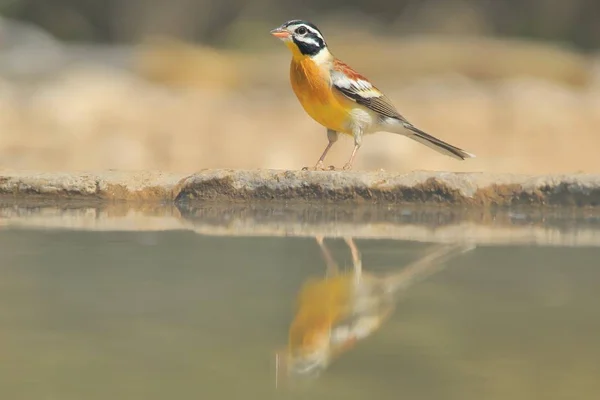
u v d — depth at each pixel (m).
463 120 25.61
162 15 46.28
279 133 23.55
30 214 11.14
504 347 6.10
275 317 6.77
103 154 20.08
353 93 12.88
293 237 9.65
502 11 46.94
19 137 21.95
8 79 31.78
